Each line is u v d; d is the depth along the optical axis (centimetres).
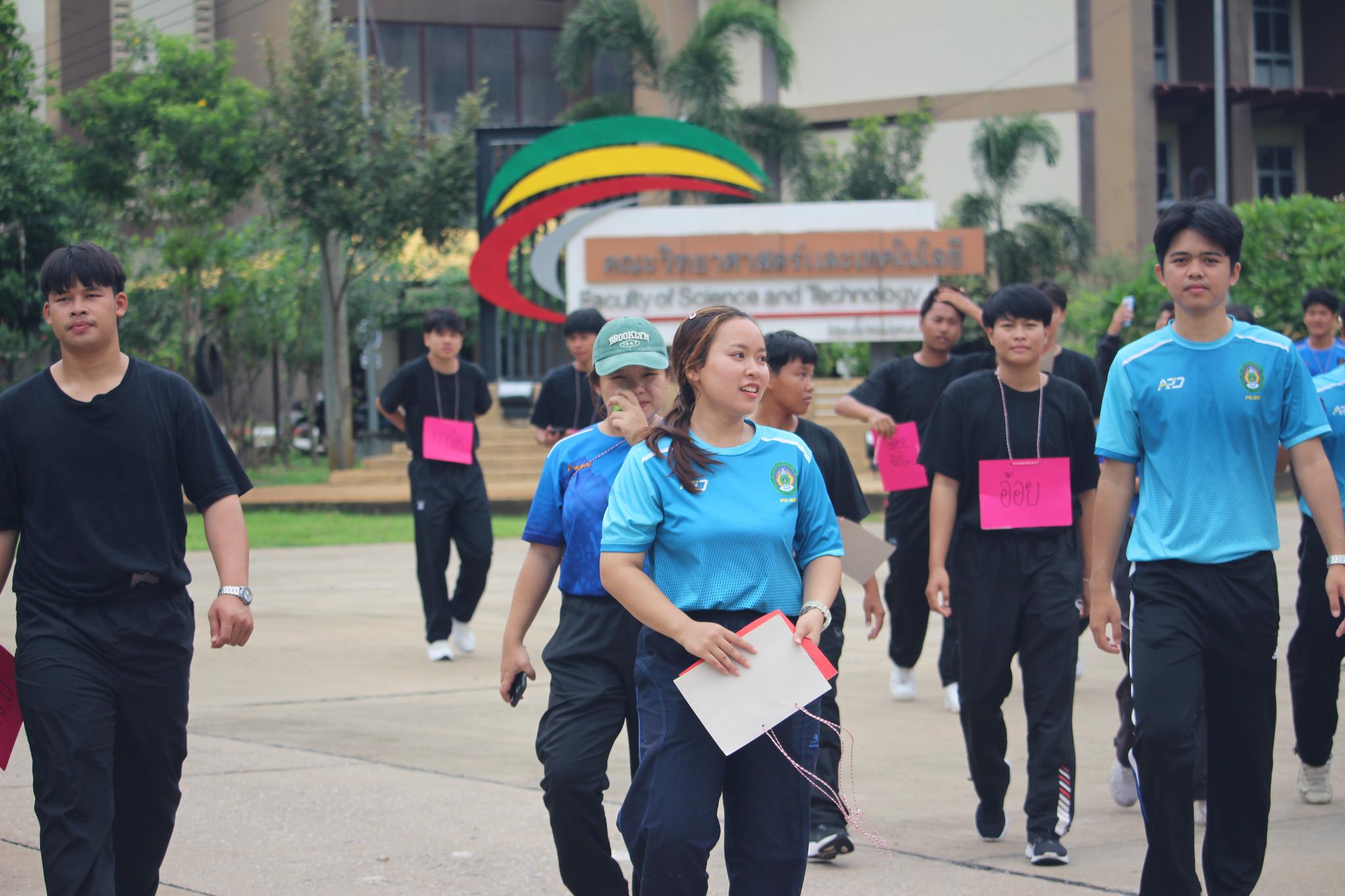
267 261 3112
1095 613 451
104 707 389
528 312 2473
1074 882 484
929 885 483
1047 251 2895
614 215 2331
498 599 1266
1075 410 542
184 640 407
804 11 3781
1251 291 1984
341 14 3881
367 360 3406
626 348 442
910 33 3712
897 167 3022
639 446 366
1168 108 3778
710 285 2327
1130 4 3609
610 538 355
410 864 509
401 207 2625
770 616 347
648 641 364
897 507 790
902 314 2308
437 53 3944
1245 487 427
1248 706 430
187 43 2762
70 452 395
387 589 1329
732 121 2694
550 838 539
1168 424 431
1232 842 438
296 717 760
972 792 615
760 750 353
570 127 2442
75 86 3622
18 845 527
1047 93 3656
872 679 889
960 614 545
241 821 562
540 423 949
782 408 539
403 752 680
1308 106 3850
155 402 406
